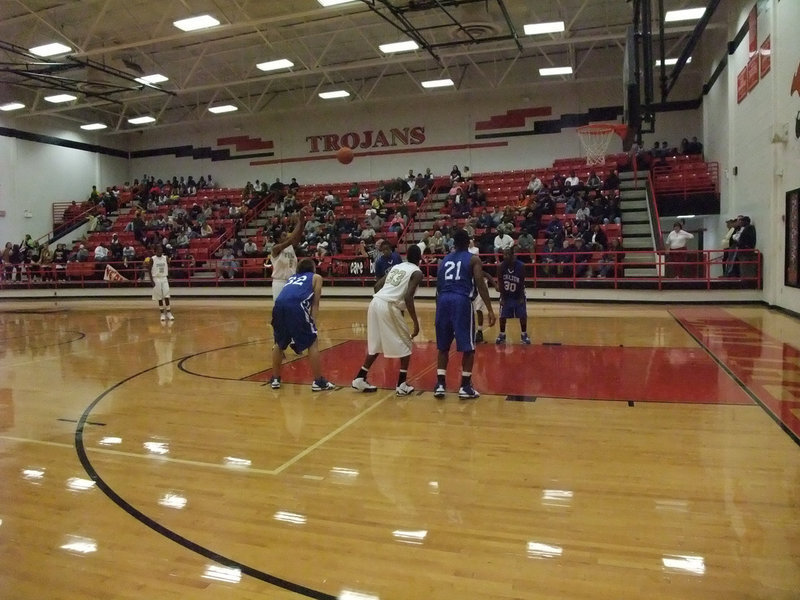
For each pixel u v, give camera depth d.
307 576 2.63
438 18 17.64
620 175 19.84
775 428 4.64
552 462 3.99
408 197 21.70
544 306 14.45
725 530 2.97
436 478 3.75
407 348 5.89
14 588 2.58
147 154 28.48
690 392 5.80
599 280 14.70
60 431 5.00
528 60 22.22
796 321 10.81
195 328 11.99
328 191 24.02
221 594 2.49
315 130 25.41
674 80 15.60
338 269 18.09
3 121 23.48
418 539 2.96
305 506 3.38
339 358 8.09
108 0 14.96
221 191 25.64
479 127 23.11
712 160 18.42
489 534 2.99
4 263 22.12
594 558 2.72
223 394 6.18
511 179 21.36
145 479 3.86
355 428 4.87
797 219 11.08
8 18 16.56
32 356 8.90
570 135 22.05
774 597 2.38
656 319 11.57
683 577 2.54
